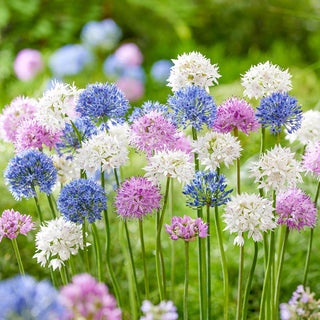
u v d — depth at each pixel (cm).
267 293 85
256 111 82
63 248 83
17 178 83
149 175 82
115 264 108
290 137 91
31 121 87
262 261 111
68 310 65
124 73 194
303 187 113
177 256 114
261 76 83
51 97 84
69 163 88
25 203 111
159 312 73
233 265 111
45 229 84
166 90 196
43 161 84
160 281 84
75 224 84
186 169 80
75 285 65
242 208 80
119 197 81
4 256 105
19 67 182
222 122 83
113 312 65
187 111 81
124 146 83
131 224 117
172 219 82
